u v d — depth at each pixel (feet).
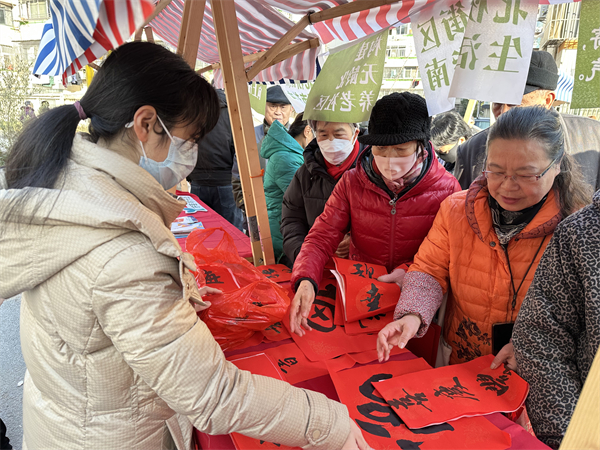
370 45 4.00
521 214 3.49
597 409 1.74
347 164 5.66
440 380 3.30
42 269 2.09
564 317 2.82
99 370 2.29
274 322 4.00
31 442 2.72
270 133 7.46
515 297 3.68
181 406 2.16
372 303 4.34
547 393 2.86
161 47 2.38
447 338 4.34
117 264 2.02
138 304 2.04
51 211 2.01
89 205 2.03
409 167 4.41
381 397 3.17
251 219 6.12
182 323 2.16
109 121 2.26
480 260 3.83
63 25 3.51
